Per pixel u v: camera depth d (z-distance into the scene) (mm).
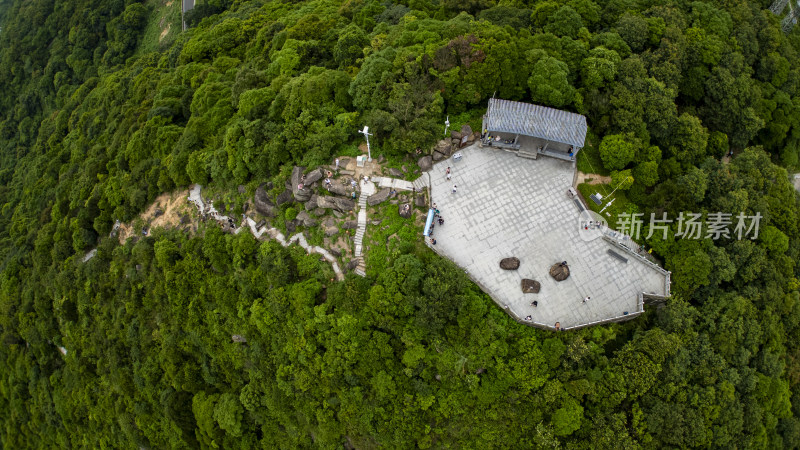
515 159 56344
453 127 56750
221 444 62781
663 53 61719
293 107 58219
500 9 67938
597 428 46500
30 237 89125
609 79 57875
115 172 77312
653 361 47469
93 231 76438
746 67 65500
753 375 51812
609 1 68312
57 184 92688
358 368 50438
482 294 49812
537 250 52281
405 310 47812
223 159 60719
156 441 70062
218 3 115188
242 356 58344
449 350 48031
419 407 49781
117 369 70562
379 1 84625
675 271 51750
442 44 58969
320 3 93625
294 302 51375
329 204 53594
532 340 48188
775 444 53500
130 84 97000
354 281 49594
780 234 55719
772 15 74500
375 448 52812
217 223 59719
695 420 47406
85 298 73812
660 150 55969
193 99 74875
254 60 81938
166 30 123250
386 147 54562
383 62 57625
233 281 56844
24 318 84750
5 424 94688
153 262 63719
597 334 48312
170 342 63281
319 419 53719
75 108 109250
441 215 53438
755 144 67938
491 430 48750
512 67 56812
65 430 84750
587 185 55344
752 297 54219
